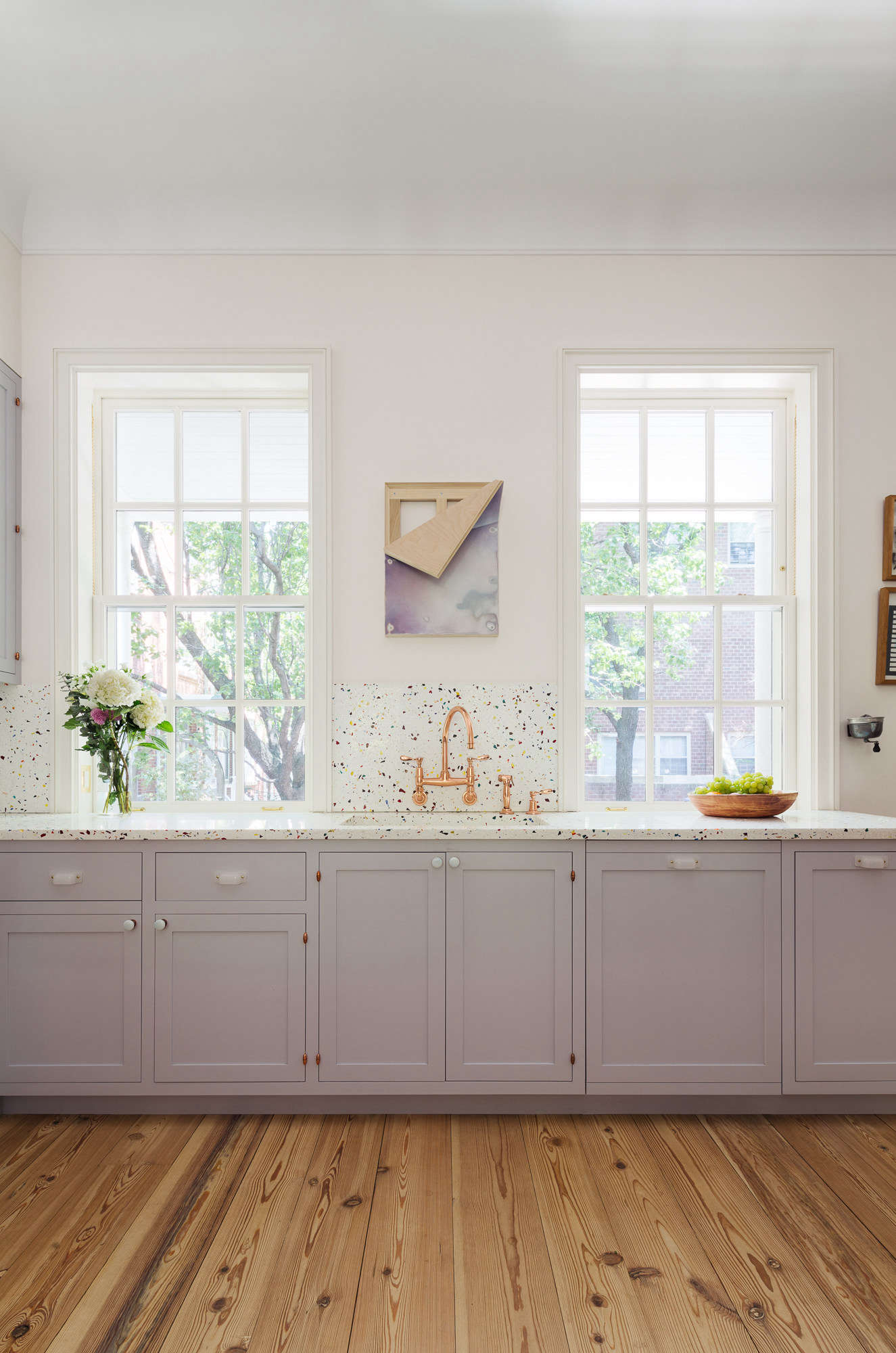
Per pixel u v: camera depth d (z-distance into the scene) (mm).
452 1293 1710
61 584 2979
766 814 2699
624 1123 2451
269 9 2139
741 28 2207
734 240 2990
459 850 2453
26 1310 1652
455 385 2980
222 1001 2457
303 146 2676
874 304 3014
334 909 2451
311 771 2957
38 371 2982
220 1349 1552
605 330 2988
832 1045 2465
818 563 3000
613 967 2457
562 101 2473
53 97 2463
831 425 2996
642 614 3186
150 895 2463
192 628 3189
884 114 2531
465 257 2994
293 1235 1898
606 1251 1844
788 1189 2096
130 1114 2504
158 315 2982
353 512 2965
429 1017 2443
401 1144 2316
